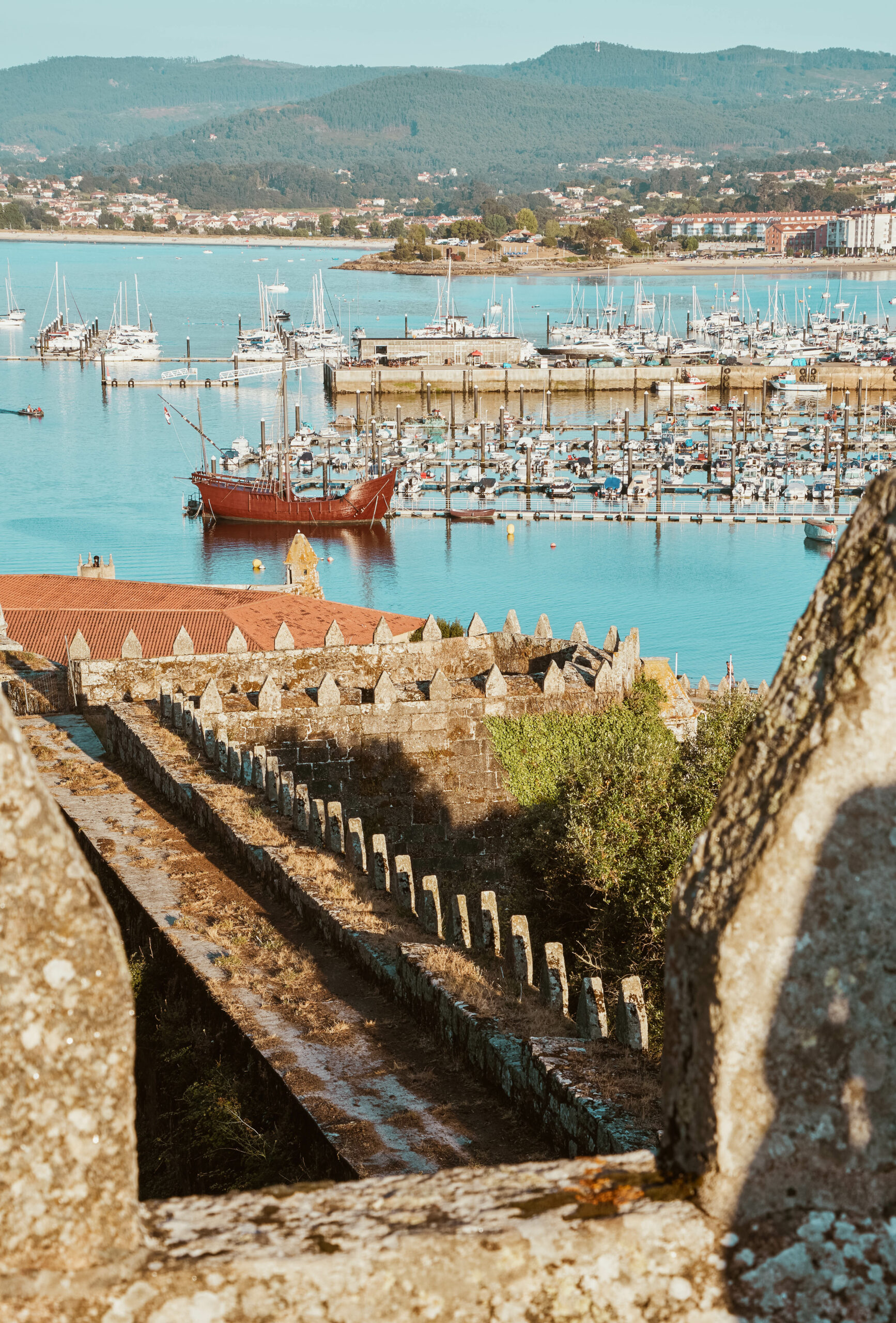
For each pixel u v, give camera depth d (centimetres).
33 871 570
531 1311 607
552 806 3244
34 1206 582
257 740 3644
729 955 620
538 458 18225
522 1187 648
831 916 620
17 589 6581
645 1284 616
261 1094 1920
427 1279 600
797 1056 627
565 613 12388
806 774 617
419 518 16438
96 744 3866
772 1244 629
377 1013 2083
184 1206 634
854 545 639
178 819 3131
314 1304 590
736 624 11950
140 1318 577
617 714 3900
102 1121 585
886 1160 639
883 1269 630
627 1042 1673
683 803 2948
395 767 3766
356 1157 1616
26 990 572
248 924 2478
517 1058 1731
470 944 2267
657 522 15775
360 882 2539
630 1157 670
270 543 15262
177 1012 2302
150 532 15612
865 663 613
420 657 4406
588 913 2873
